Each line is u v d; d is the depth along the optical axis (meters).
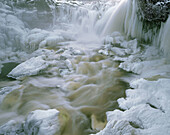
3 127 2.47
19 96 3.76
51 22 12.88
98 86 4.44
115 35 9.46
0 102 3.34
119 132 1.97
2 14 9.41
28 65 5.62
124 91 3.89
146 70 5.15
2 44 7.89
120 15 9.55
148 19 6.82
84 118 2.86
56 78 5.20
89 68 6.07
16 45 8.65
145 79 4.28
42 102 3.53
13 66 6.31
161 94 3.08
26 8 11.24
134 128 2.04
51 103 3.49
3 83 4.60
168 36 5.99
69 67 6.08
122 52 7.48
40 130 2.22
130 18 8.59
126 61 6.27
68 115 2.94
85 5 15.05
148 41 8.02
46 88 4.36
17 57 7.69
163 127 2.08
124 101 3.17
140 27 8.02
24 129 2.44
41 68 5.55
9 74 5.16
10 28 8.54
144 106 2.67
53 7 12.73
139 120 2.35
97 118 2.85
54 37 9.39
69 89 4.25
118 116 2.56
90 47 8.98
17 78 4.98
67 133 2.41
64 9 13.43
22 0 10.95
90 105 3.38
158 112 2.46
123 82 4.59
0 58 6.98
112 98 3.59
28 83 4.65
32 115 2.56
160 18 6.12
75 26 13.31
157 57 6.30
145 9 6.39
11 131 2.42
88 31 12.86
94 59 7.07
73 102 3.55
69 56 7.13
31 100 3.61
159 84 3.56
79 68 6.03
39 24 12.06
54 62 6.47
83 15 13.30
